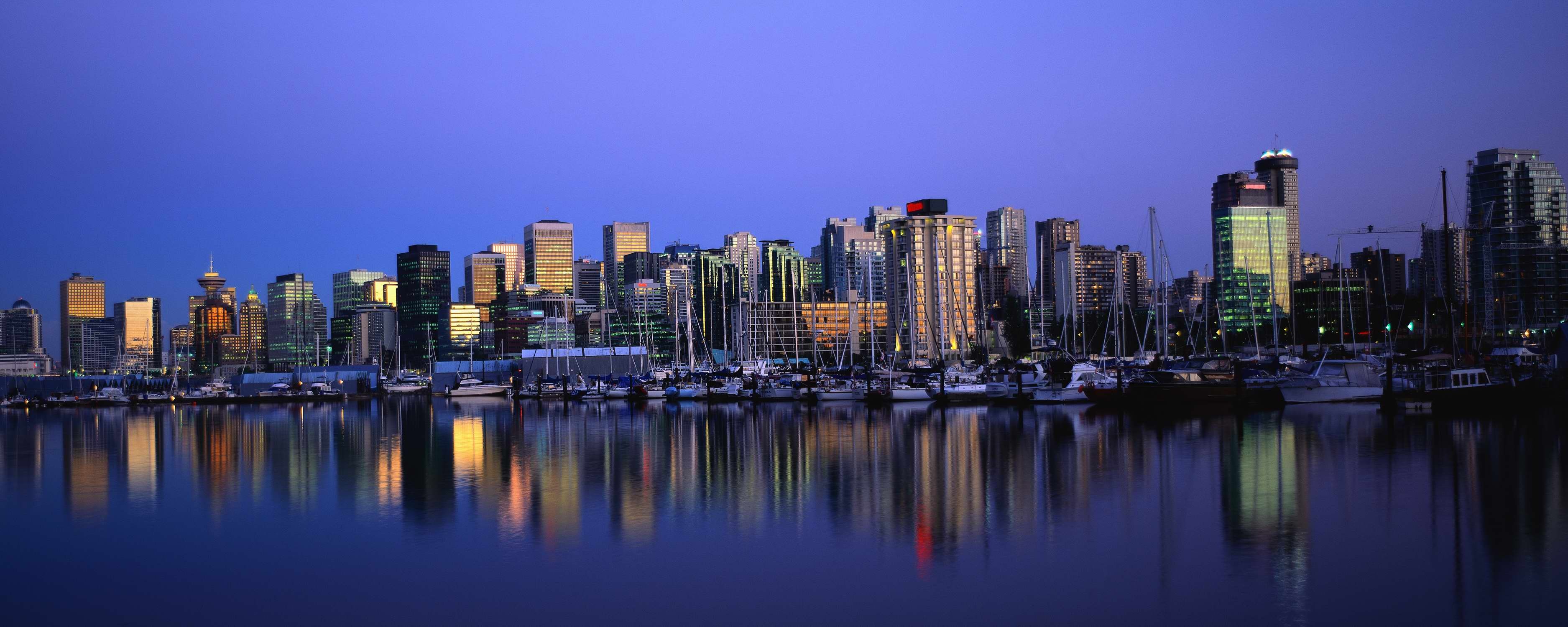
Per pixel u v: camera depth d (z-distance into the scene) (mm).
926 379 153500
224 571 45781
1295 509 52906
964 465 73188
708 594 40438
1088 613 37031
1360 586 39250
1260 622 35656
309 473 78312
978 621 36500
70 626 38938
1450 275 116938
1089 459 73750
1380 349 194125
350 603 40656
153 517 59000
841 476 69438
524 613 38812
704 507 58188
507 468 78438
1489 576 40125
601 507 58844
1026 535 48781
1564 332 122750
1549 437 78750
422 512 58469
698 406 161500
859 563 44406
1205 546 45562
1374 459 69312
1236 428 93062
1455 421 92500
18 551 50375
